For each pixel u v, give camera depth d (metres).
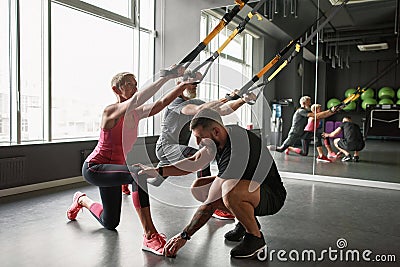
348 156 4.49
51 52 4.22
